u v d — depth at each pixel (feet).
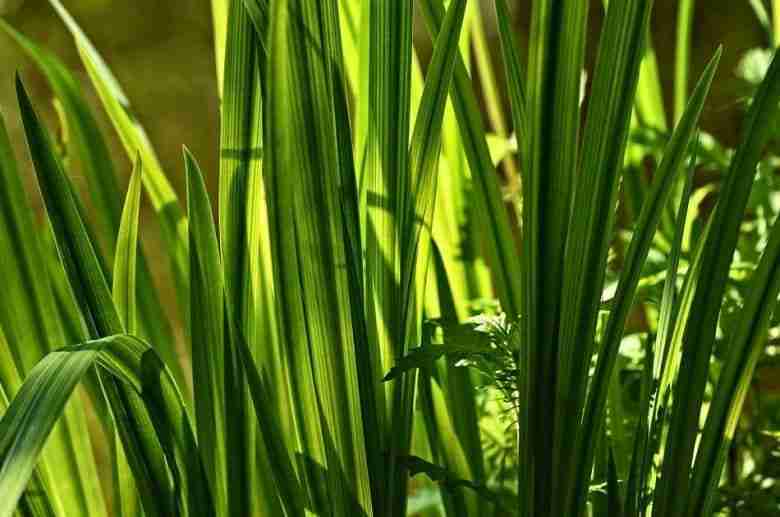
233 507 3.16
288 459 3.07
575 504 3.03
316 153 2.99
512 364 3.24
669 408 3.32
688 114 2.96
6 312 3.22
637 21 2.88
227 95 3.12
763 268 3.01
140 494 3.12
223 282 3.14
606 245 2.95
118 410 3.10
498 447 3.99
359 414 3.08
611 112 2.91
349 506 3.09
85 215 3.20
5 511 2.53
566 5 2.85
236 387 3.15
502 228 3.42
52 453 3.29
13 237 3.23
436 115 3.08
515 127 3.02
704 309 3.02
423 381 3.58
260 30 2.95
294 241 3.03
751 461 3.94
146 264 3.62
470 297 3.99
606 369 3.01
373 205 3.13
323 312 3.04
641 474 3.09
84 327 3.10
